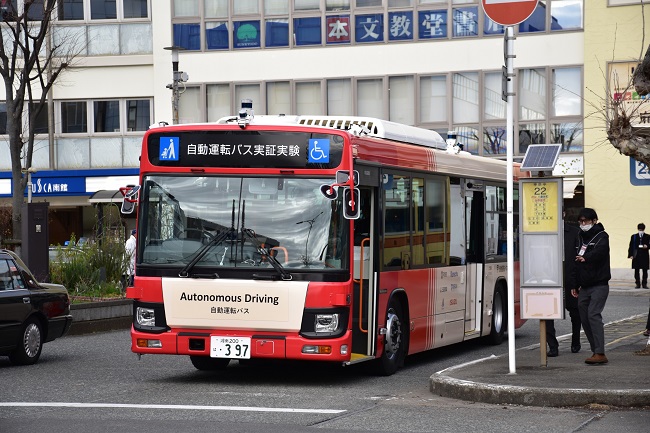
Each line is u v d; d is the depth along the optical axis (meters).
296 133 15.20
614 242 43.06
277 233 15.09
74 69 46.00
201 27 46.19
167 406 13.16
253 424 11.77
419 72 44.34
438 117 44.31
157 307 15.34
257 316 14.97
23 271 18.67
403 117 44.53
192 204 15.42
